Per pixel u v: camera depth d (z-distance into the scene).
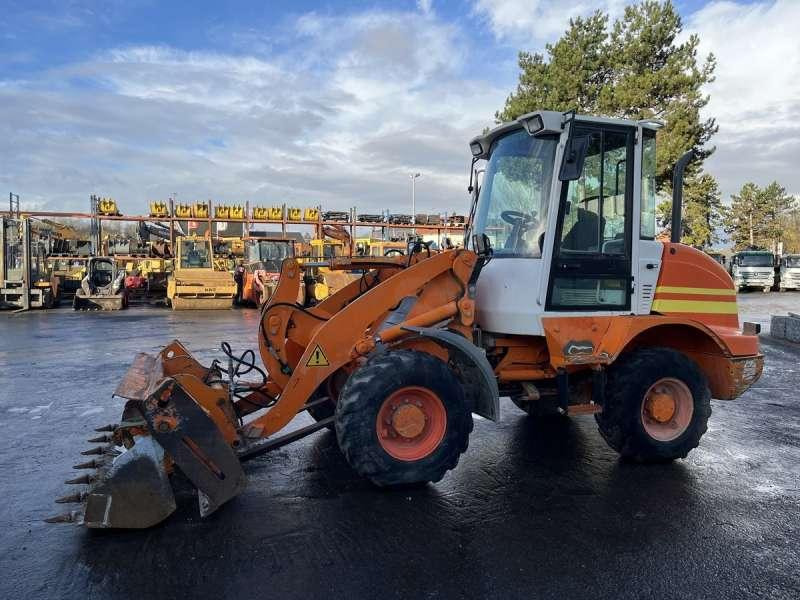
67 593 3.00
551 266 4.63
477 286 5.02
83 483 3.99
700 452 5.32
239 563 3.29
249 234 27.09
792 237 64.62
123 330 14.10
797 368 9.79
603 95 23.64
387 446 4.18
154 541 3.53
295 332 5.04
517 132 5.04
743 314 19.31
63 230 30.97
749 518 3.93
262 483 4.45
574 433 5.84
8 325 15.27
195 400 3.73
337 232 21.38
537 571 3.24
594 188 4.79
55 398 7.12
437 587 3.07
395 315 4.86
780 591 3.07
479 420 6.29
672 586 3.11
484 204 5.34
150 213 26.97
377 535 3.63
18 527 3.73
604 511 4.02
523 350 4.99
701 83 23.58
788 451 5.36
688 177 24.81
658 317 4.85
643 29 23.94
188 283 20.30
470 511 3.99
